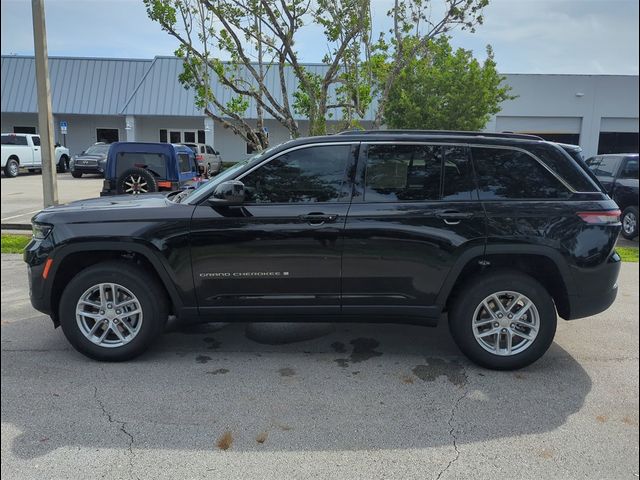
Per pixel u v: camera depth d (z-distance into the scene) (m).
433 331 5.10
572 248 3.97
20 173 27.50
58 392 3.71
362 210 4.00
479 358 4.12
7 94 31.59
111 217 4.07
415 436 3.19
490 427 3.30
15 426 3.25
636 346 4.73
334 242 3.99
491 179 4.08
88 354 4.21
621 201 11.61
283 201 4.06
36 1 9.27
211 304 4.12
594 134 27.91
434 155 4.09
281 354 4.47
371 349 4.61
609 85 27.58
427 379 3.99
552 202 4.03
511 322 4.10
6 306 5.75
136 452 2.99
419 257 4.00
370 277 4.04
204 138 33.00
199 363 4.25
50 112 9.73
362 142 4.11
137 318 4.20
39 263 4.10
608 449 3.08
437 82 17.56
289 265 4.03
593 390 3.83
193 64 8.81
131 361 4.27
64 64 32.03
